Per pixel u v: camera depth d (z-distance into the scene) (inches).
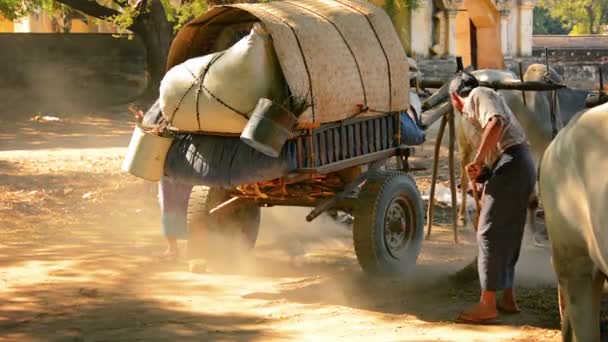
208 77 339.6
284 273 388.2
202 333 301.1
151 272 386.6
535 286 358.0
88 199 580.1
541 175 249.9
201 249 390.9
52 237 463.5
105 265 398.6
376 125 379.6
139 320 316.2
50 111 1222.9
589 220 227.0
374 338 295.3
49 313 325.1
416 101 419.5
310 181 378.6
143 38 1252.5
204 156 349.4
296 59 332.5
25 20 1836.9
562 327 252.7
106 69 1366.9
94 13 1211.2
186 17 828.6
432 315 322.7
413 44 1244.5
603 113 232.2
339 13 366.3
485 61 1370.6
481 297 314.0
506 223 306.8
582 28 3056.1
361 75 360.5
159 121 378.0
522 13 1425.9
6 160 773.3
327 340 293.1
